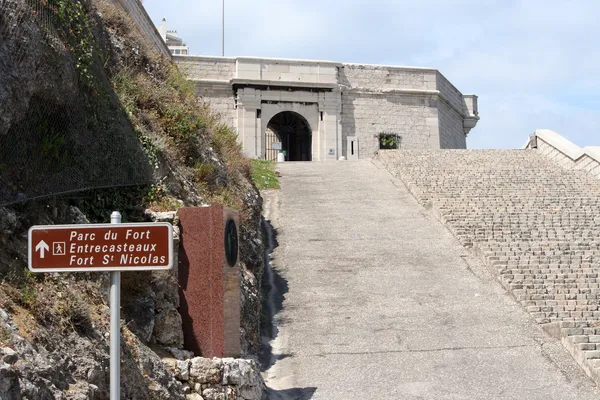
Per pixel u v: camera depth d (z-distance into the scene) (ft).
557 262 59.57
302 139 134.51
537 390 39.22
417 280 56.44
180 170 42.68
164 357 29.91
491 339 46.09
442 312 50.37
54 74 28.19
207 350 31.83
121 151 34.45
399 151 104.58
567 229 68.13
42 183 27.86
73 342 22.74
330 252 62.85
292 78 129.70
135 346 26.45
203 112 57.16
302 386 39.04
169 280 32.04
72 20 32.09
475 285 55.62
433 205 75.20
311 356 43.32
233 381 30.63
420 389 38.83
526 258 59.67
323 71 131.34
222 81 126.52
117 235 17.47
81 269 17.37
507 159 98.94
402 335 46.44
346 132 132.87
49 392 19.60
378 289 54.49
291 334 46.75
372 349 44.34
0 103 24.22
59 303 23.65
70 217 29.66
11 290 22.25
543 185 84.17
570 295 52.75
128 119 37.81
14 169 26.40
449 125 150.20
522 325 48.44
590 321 48.80
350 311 50.49
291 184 88.74
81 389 21.25
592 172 90.12
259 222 59.93
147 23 73.72
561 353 44.47
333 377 40.34
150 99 45.62
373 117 134.92
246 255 49.39
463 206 75.05
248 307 43.50
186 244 32.83
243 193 54.29
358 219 72.79
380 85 136.56
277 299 52.70
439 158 99.25
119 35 49.49
